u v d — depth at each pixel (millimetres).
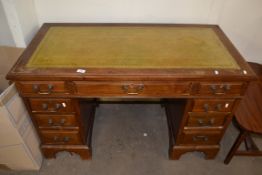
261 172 1453
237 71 1015
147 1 1411
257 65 1558
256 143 1632
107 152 1559
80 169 1442
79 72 975
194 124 1271
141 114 1886
